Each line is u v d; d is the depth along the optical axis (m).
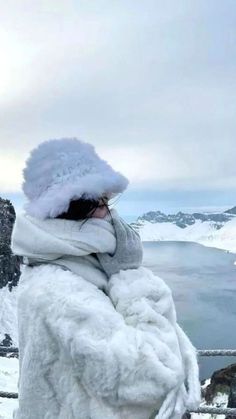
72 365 1.50
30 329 1.56
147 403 1.45
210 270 156.62
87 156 1.73
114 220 1.67
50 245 1.63
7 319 43.62
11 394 4.55
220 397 10.84
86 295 1.54
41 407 1.55
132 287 1.59
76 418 1.49
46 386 1.54
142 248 1.70
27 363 1.57
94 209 1.66
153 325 1.54
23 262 1.75
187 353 1.66
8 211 52.03
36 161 1.74
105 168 1.72
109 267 1.65
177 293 101.81
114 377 1.43
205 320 73.19
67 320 1.49
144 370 1.43
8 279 48.50
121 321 1.50
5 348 4.22
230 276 137.88
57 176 1.69
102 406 1.47
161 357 1.46
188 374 1.60
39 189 1.71
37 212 1.65
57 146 1.73
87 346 1.44
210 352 3.75
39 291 1.57
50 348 1.53
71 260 1.66
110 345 1.45
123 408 1.46
